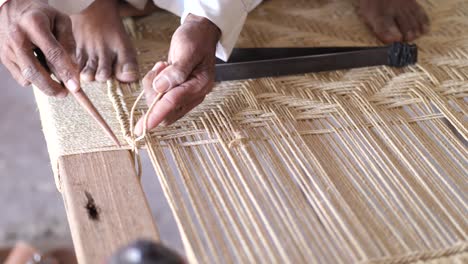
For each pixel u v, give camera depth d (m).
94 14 1.06
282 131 0.91
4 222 1.64
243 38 1.18
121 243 0.71
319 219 0.76
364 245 0.71
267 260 0.70
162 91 0.84
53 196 1.72
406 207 0.77
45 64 0.86
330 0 1.32
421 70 1.06
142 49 1.14
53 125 0.90
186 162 0.84
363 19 1.25
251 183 0.81
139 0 1.17
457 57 1.10
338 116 0.95
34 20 0.84
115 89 1.00
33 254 0.68
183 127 0.91
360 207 0.77
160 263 0.44
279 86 1.02
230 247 0.75
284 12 1.28
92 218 0.74
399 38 1.16
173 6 1.11
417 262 0.69
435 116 0.95
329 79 1.04
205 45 0.89
